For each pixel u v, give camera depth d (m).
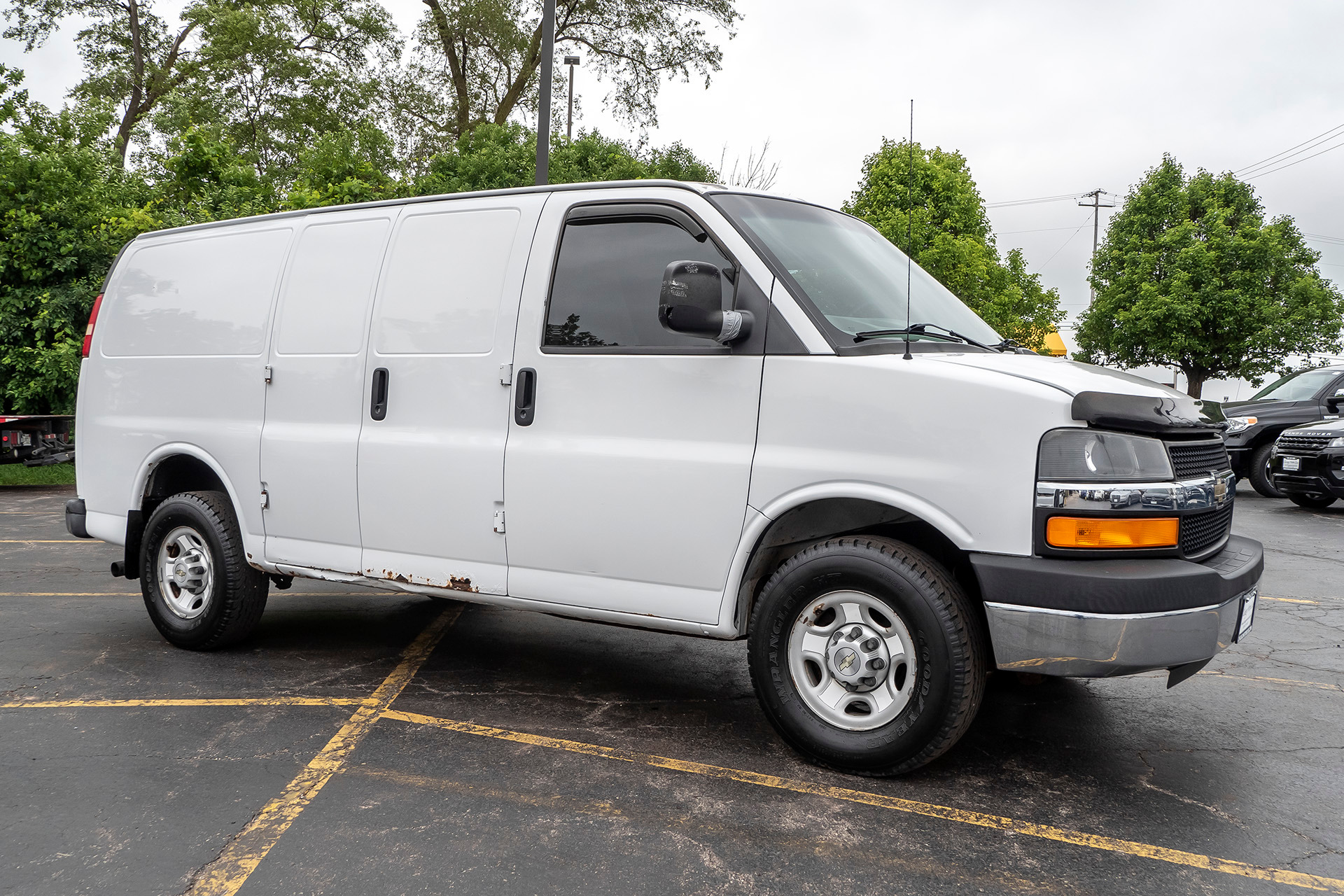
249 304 4.82
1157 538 3.07
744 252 3.54
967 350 3.67
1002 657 3.06
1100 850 2.90
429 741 3.74
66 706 4.14
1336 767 3.61
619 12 27.36
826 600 3.38
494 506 3.94
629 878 2.68
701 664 4.93
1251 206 27.89
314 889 2.61
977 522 3.09
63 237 14.07
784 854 2.84
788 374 3.39
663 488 3.56
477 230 4.16
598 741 3.77
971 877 2.72
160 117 24.52
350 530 4.37
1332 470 10.77
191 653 5.01
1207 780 3.46
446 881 2.65
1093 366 3.72
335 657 4.97
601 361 3.73
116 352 5.34
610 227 3.85
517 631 5.57
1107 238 30.48
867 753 3.29
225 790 3.26
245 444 4.70
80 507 5.44
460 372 4.06
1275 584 7.22
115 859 2.77
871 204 24.64
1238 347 27.12
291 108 28.89
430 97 29.67
